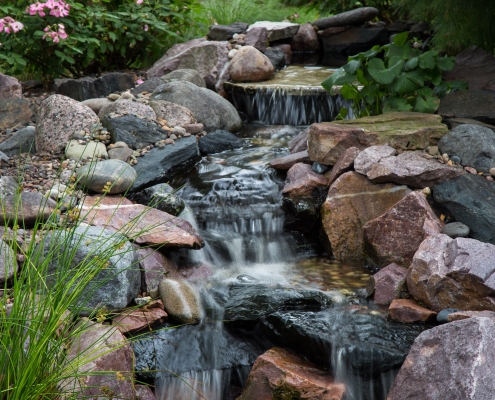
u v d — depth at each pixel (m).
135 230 4.11
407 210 4.13
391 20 8.77
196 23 8.56
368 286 3.90
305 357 3.46
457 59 5.89
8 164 4.90
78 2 7.11
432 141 4.69
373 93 5.35
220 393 3.51
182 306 3.69
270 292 3.86
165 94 6.02
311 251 4.62
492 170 4.35
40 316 2.76
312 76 7.18
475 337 2.85
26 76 7.42
